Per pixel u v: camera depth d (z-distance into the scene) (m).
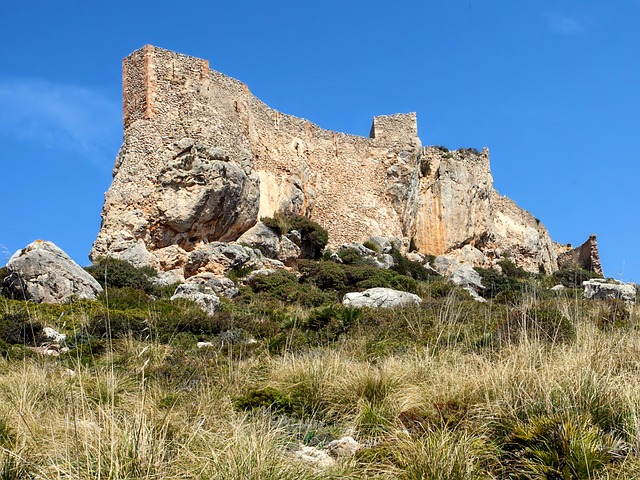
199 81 43.25
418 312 20.53
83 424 9.28
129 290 30.59
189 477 8.63
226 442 9.33
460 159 58.53
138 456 8.65
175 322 23.34
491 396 10.92
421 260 51.62
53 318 24.06
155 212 39.38
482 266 56.00
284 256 43.72
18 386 12.48
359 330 19.44
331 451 10.38
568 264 64.94
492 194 63.97
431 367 12.96
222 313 25.89
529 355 11.84
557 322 16.02
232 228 41.97
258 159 46.56
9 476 8.71
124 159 41.34
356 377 12.64
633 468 8.66
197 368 14.95
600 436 9.40
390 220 52.72
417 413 11.02
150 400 11.40
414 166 54.53
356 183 52.66
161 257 38.72
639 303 22.98
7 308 24.44
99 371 13.52
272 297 35.62
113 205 39.88
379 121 55.12
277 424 10.71
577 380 10.45
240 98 45.53
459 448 9.23
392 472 9.13
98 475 8.15
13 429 10.29
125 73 43.41
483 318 19.09
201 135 41.56
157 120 41.62
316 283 39.94
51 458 8.70
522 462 9.20
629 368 11.73
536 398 10.42
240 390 13.20
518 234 64.19
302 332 21.55
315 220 50.03
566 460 8.91
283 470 8.71
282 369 13.82
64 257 29.59
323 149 51.84
